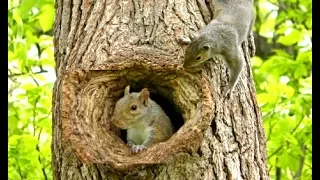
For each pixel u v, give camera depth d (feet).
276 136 49.39
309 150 54.65
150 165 29.43
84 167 30.66
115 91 32.50
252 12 37.19
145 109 32.94
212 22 33.96
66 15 35.40
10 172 48.91
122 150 30.45
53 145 33.06
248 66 35.94
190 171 29.76
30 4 49.39
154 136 33.24
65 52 34.24
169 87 32.30
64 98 30.45
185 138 29.04
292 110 50.19
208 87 30.32
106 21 33.24
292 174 57.77
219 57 33.27
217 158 30.48
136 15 33.22
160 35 32.40
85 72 31.22
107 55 31.94
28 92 51.47
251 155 32.22
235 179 30.91
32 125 54.13
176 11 33.35
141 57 31.30
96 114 31.12
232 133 31.68
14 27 51.34
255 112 34.09
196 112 30.12
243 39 35.27
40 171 50.70
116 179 29.84
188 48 31.73
